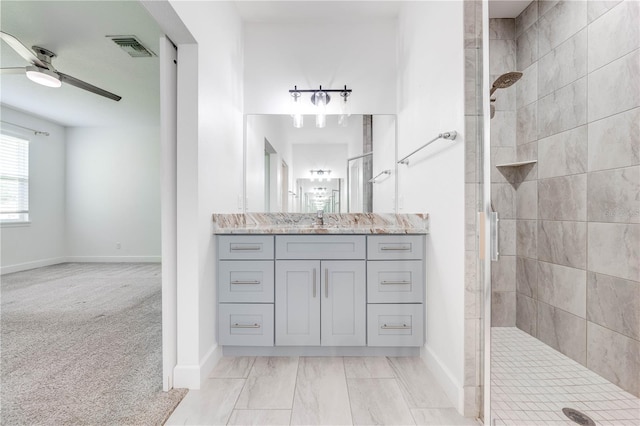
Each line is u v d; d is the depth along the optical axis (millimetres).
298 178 2639
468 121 1409
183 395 1494
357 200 2646
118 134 5312
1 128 4305
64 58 2969
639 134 1380
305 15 2514
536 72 1872
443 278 1631
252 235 1886
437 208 1725
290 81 2619
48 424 1277
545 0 1836
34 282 3828
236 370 1756
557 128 1743
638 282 1372
